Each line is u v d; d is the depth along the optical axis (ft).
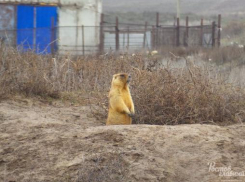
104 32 280.51
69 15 272.51
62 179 55.93
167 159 58.08
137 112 82.23
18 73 100.99
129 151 59.47
